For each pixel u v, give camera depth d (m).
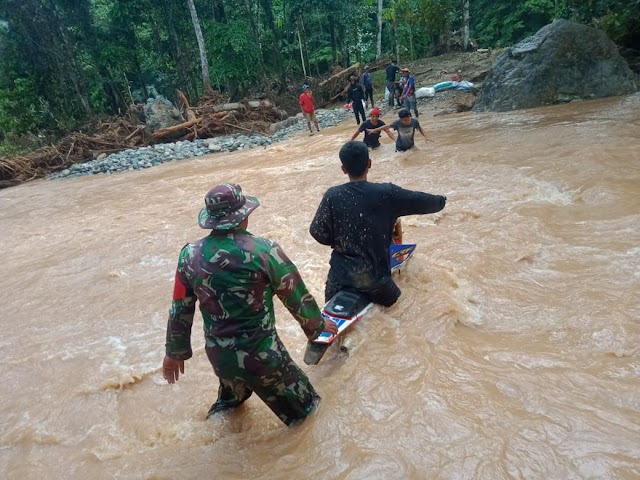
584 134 9.45
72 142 19.27
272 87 27.64
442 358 3.39
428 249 5.25
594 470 2.36
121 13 27.69
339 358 3.63
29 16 25.05
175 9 27.75
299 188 9.11
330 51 31.34
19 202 12.95
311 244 6.11
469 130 12.27
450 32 28.16
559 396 2.88
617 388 2.89
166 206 9.71
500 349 3.42
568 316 3.70
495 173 7.78
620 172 6.79
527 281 4.34
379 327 3.82
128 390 3.76
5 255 7.94
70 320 5.15
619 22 16.89
